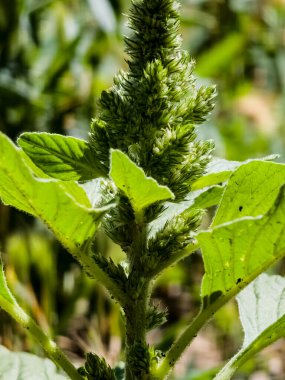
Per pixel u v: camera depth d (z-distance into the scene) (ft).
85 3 3.97
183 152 1.65
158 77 1.64
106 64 4.60
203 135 4.36
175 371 3.43
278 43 5.57
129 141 1.66
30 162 1.69
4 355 2.04
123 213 1.66
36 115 4.05
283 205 1.56
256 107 5.72
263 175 1.68
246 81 5.84
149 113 1.65
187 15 5.17
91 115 4.14
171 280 4.09
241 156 4.84
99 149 1.68
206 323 1.69
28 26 4.09
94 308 3.26
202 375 2.60
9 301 1.67
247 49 5.44
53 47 4.33
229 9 5.28
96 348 2.93
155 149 1.65
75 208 1.55
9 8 4.01
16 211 3.54
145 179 1.54
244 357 1.72
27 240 3.24
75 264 3.52
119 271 1.68
